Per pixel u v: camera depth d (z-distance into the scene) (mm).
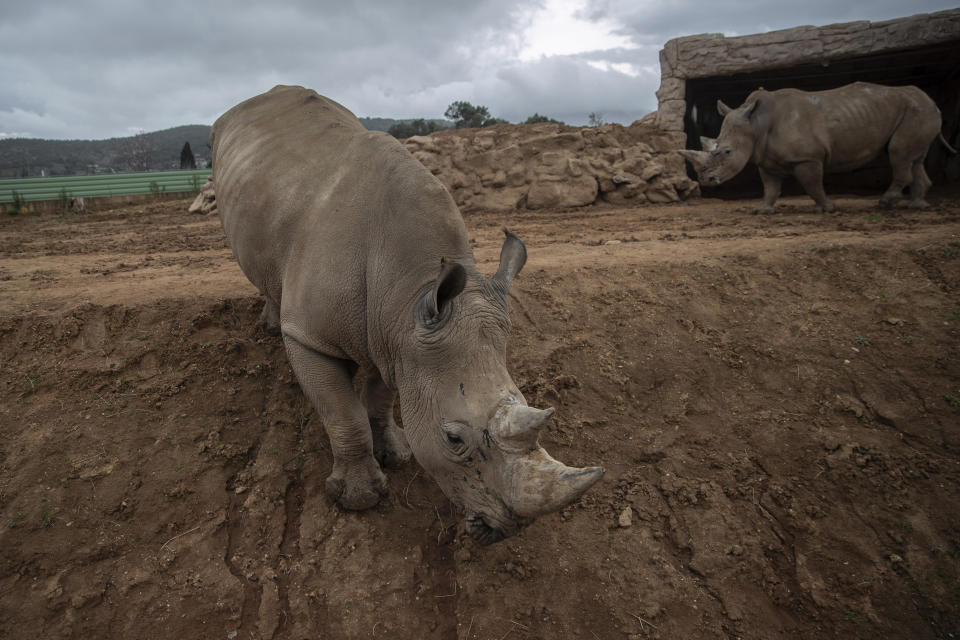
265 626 3770
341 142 4383
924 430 5398
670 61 16922
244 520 4410
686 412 5613
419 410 3352
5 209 20562
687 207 14688
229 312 5980
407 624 3873
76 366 5164
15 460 4426
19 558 3938
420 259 3557
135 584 3924
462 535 4441
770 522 4762
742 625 4105
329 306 3799
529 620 3957
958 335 6113
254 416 5141
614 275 7000
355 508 4379
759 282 6980
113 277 7410
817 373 5930
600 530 4566
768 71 18594
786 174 11891
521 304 6406
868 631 4121
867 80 19328
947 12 14398
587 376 5770
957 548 4543
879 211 11320
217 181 5387
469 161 16188
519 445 2879
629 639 3922
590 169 15898
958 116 17844
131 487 4422
